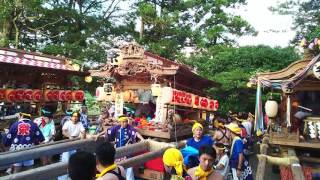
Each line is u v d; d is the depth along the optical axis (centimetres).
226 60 1986
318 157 913
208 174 429
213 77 1814
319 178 842
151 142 811
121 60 1048
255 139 1576
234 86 1748
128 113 1100
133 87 1103
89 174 298
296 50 2092
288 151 853
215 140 784
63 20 1917
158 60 1122
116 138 799
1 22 1722
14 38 1855
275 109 973
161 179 802
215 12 2331
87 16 1911
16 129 719
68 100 1278
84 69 1545
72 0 2047
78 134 841
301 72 888
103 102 1159
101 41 1992
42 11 1769
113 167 353
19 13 1689
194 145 636
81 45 1942
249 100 1800
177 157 453
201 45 2205
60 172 518
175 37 2250
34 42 1955
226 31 2331
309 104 1002
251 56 1941
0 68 1045
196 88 1356
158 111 967
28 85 1190
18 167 723
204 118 1294
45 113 900
